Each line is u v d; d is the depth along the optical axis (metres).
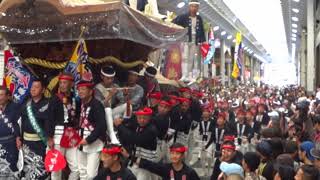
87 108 6.77
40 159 6.98
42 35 7.62
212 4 30.89
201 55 14.61
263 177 5.61
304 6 40.69
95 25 7.26
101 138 6.77
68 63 7.37
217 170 8.11
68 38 7.47
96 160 6.77
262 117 11.95
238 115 11.27
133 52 8.98
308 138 9.00
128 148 7.19
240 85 45.78
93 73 8.16
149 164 6.61
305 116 11.14
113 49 8.26
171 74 12.70
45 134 6.89
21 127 7.14
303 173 4.63
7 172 7.17
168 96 8.63
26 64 8.11
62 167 6.70
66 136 6.88
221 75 48.38
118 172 5.81
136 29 7.81
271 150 5.92
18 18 7.70
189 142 10.68
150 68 9.35
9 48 8.05
